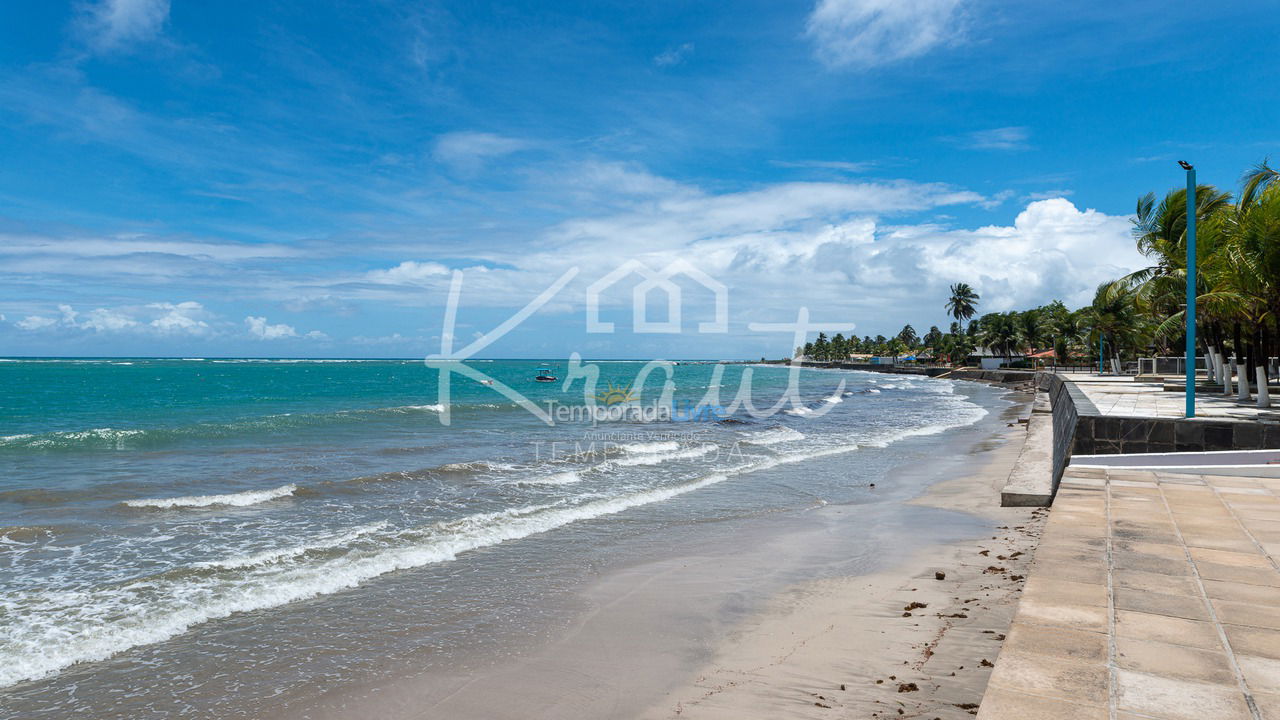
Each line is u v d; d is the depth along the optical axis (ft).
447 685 17.16
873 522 33.94
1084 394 70.59
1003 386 235.61
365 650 19.20
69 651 18.69
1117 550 18.69
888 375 367.66
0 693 16.51
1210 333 72.95
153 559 27.25
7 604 22.03
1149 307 73.31
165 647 19.20
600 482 45.37
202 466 50.16
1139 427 37.63
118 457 54.44
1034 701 10.19
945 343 401.70
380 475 45.47
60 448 59.00
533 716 15.57
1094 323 156.87
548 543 30.40
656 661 18.44
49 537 30.32
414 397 146.10
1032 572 16.67
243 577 24.95
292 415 93.56
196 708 15.96
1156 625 13.24
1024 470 42.04
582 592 24.08
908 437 73.05
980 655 17.21
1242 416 41.63
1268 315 48.24
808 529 32.94
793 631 20.12
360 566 26.48
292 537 30.73
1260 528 21.21
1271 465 31.60
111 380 215.92
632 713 15.57
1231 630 12.98
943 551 27.73
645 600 23.26
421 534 31.30
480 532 31.81
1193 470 32.50
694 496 41.09
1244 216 49.11
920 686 15.74
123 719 15.44
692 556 28.48
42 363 496.64
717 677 17.28
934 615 20.47
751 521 34.73
